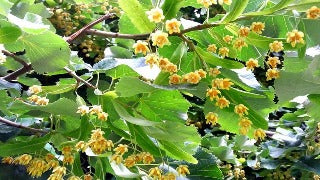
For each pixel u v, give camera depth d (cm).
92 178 67
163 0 57
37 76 126
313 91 53
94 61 139
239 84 61
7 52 67
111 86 68
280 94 54
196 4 68
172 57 59
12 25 57
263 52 66
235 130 65
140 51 56
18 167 77
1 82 66
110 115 61
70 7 126
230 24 57
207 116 61
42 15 70
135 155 61
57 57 59
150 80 61
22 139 73
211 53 58
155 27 56
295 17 56
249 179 149
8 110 67
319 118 65
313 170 103
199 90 56
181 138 58
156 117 64
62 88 68
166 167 67
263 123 61
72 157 62
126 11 55
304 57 58
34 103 65
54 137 64
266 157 120
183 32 58
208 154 72
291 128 121
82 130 60
